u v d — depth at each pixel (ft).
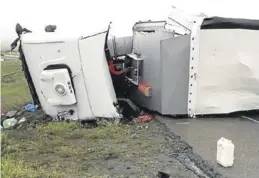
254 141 21.02
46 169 17.47
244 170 16.20
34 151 20.49
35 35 26.61
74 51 25.88
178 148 20.01
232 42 26.45
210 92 27.17
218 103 27.35
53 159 19.07
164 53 26.53
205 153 18.66
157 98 28.07
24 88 36.17
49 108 27.66
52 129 24.95
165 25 29.89
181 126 24.64
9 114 30.81
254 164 16.98
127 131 24.07
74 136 23.26
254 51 27.02
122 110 28.27
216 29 26.03
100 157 19.07
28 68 27.32
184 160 18.26
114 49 32.71
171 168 17.17
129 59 31.30
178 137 21.79
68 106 27.17
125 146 20.85
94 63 26.08
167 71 26.71
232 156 16.62
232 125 25.12
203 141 20.94
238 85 27.50
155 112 28.81
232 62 26.76
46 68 26.37
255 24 26.50
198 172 16.60
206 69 26.58
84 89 26.55
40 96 27.61
